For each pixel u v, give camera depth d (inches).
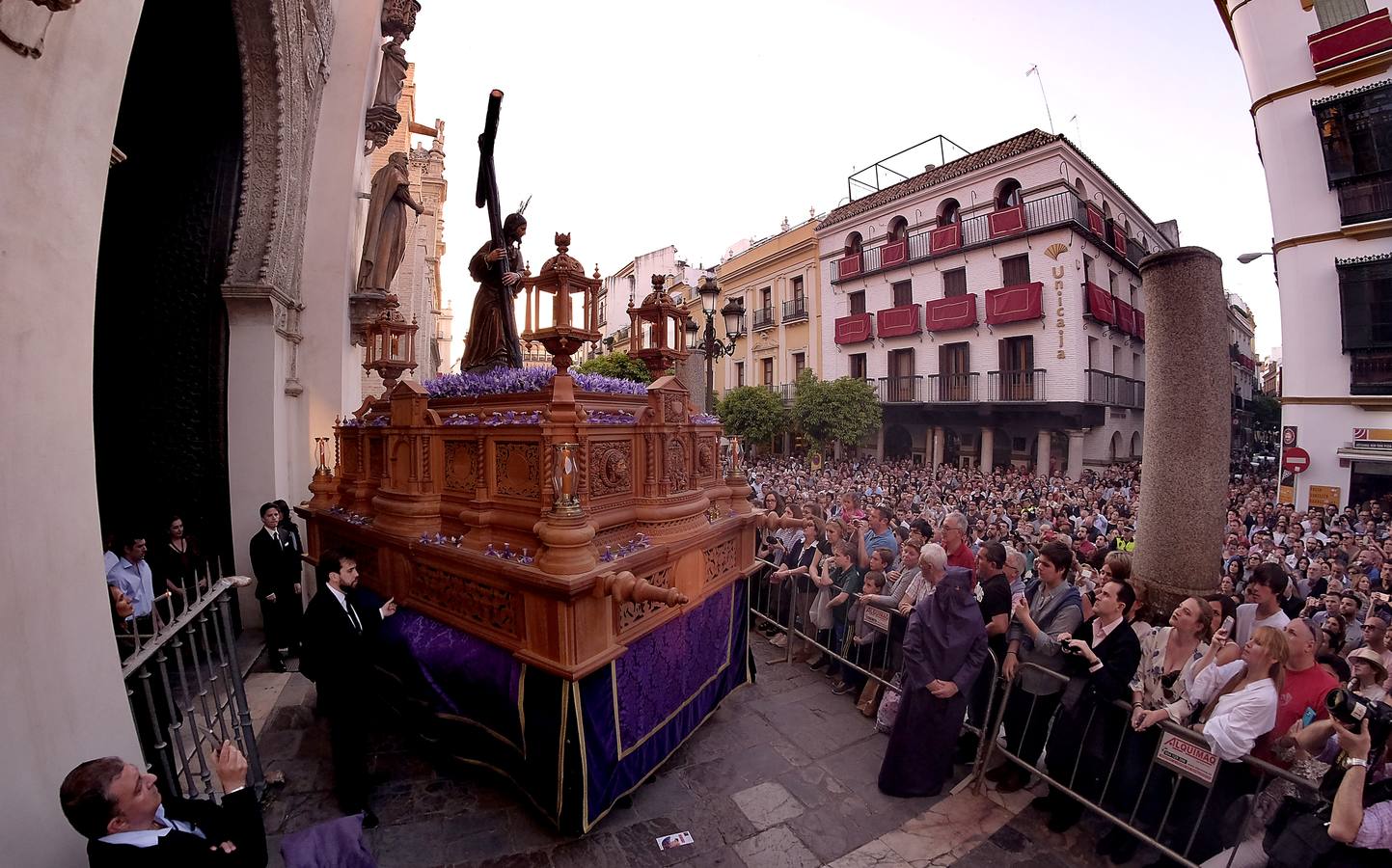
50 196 76.4
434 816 123.3
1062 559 141.9
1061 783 123.3
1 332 68.8
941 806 130.0
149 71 201.9
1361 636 164.7
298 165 228.7
